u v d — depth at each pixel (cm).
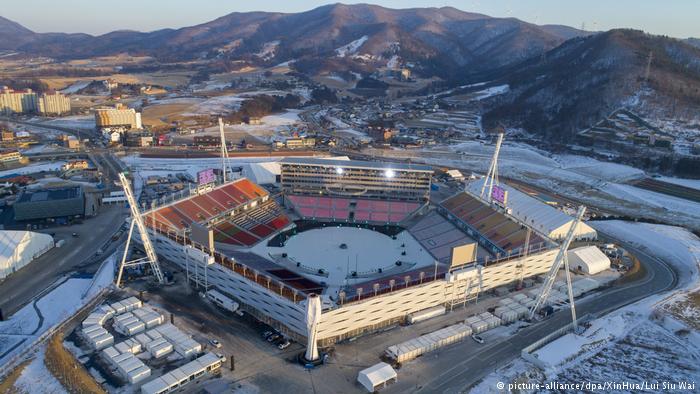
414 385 9406
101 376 9381
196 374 9431
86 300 12156
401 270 14700
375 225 18688
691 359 10469
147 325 11012
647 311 12294
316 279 13812
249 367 9825
